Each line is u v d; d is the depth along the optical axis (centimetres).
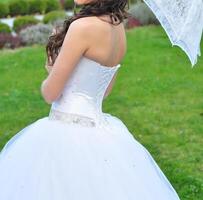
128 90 950
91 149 314
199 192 527
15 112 826
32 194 309
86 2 290
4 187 319
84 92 307
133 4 1727
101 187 307
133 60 1181
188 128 748
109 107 850
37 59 1220
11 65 1165
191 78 1045
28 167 317
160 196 327
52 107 324
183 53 1253
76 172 308
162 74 1073
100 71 298
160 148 666
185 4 303
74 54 287
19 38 1441
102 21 288
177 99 902
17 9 2345
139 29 1579
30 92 944
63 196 305
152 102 882
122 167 316
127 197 310
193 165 607
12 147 335
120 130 336
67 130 315
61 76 291
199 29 311
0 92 948
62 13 1750
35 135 323
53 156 313
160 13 301
